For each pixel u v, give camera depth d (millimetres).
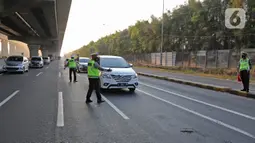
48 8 30500
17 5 27062
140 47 57094
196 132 5957
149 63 49750
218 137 5637
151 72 28766
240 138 5609
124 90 12898
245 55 12547
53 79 18438
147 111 8031
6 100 9555
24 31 61344
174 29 44094
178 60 38281
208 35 35125
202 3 36312
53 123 6473
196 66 33531
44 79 18312
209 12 34594
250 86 15359
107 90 12711
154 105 9047
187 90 13812
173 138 5480
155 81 18891
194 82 16812
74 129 5992
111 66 12625
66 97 10430
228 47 33250
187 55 35844
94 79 9312
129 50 66375
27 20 43594
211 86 14641
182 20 43094
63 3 29812
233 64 27453
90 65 9352
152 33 49531
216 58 29875
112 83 11648
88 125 6340
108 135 5594
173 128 6230
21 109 8016
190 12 39812
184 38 41531
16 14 37312
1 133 5633
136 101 9781
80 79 18641
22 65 23984
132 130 5988
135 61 58312
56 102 9281
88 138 5379
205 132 5977
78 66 26234
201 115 7680
